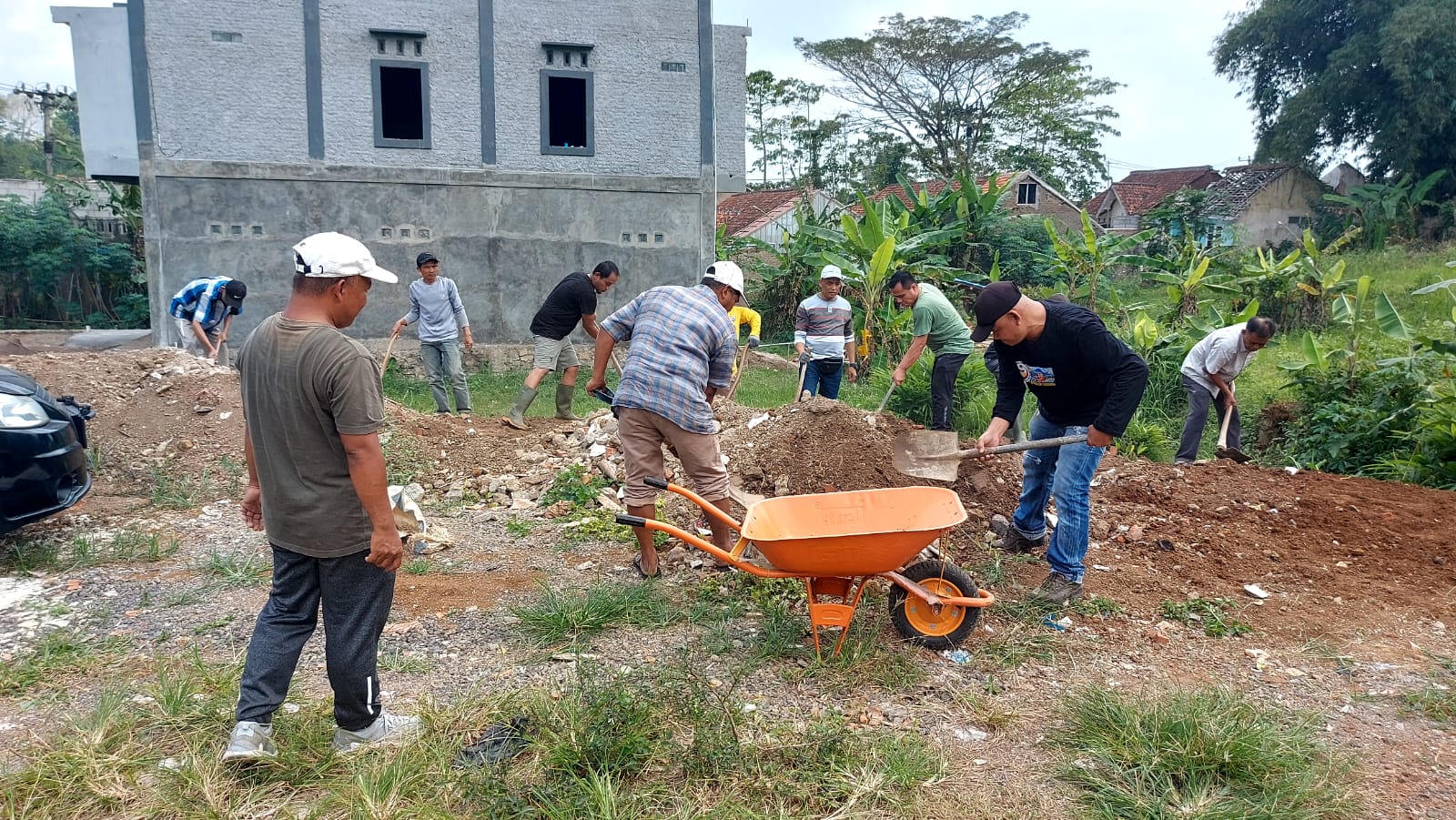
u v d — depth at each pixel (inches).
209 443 289.3
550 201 576.7
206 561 209.6
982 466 238.8
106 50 525.3
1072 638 172.1
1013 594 189.8
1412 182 1227.9
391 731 132.3
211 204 533.6
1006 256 855.7
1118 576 200.5
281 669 122.0
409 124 769.6
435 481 279.7
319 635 167.2
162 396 311.0
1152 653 168.4
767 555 152.7
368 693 125.9
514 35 562.3
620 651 163.9
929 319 308.7
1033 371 181.0
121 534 224.4
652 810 116.1
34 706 141.6
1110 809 117.8
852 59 1498.5
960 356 314.7
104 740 126.9
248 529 236.2
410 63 550.6
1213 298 714.2
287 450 115.7
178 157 527.5
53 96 1229.7
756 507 166.9
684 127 589.3
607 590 185.9
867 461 236.1
